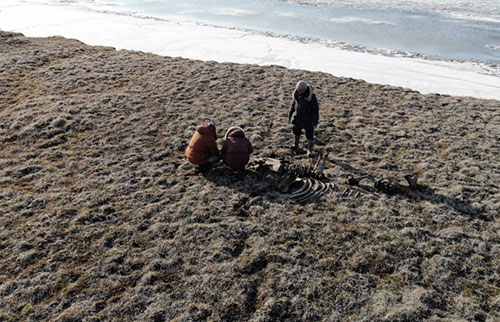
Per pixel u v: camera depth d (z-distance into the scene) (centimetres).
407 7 6638
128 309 695
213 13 5988
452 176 1123
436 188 1064
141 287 738
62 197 1008
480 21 5441
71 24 4697
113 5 6544
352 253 822
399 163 1203
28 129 1368
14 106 1602
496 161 1211
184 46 3816
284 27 5103
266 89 1850
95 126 1416
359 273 773
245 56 3534
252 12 6100
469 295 728
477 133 1417
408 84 2894
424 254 822
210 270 777
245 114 1540
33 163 1175
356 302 704
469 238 870
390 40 4469
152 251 828
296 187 1047
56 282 750
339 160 1210
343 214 938
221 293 726
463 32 4828
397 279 761
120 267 788
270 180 1076
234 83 1927
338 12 6178
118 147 1276
